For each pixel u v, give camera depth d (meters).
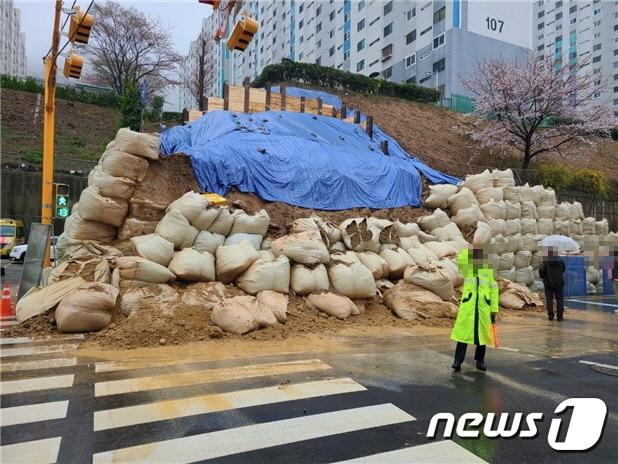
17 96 36.62
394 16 49.19
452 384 5.32
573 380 5.59
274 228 11.03
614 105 73.94
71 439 3.73
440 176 18.28
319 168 14.27
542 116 26.11
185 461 3.39
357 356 6.40
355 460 3.45
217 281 8.62
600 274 15.87
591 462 3.53
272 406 4.48
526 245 14.76
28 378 5.21
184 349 6.50
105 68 47.59
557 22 86.81
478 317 5.75
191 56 63.75
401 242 11.33
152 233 9.52
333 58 61.19
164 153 13.44
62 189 13.14
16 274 19.11
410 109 31.19
